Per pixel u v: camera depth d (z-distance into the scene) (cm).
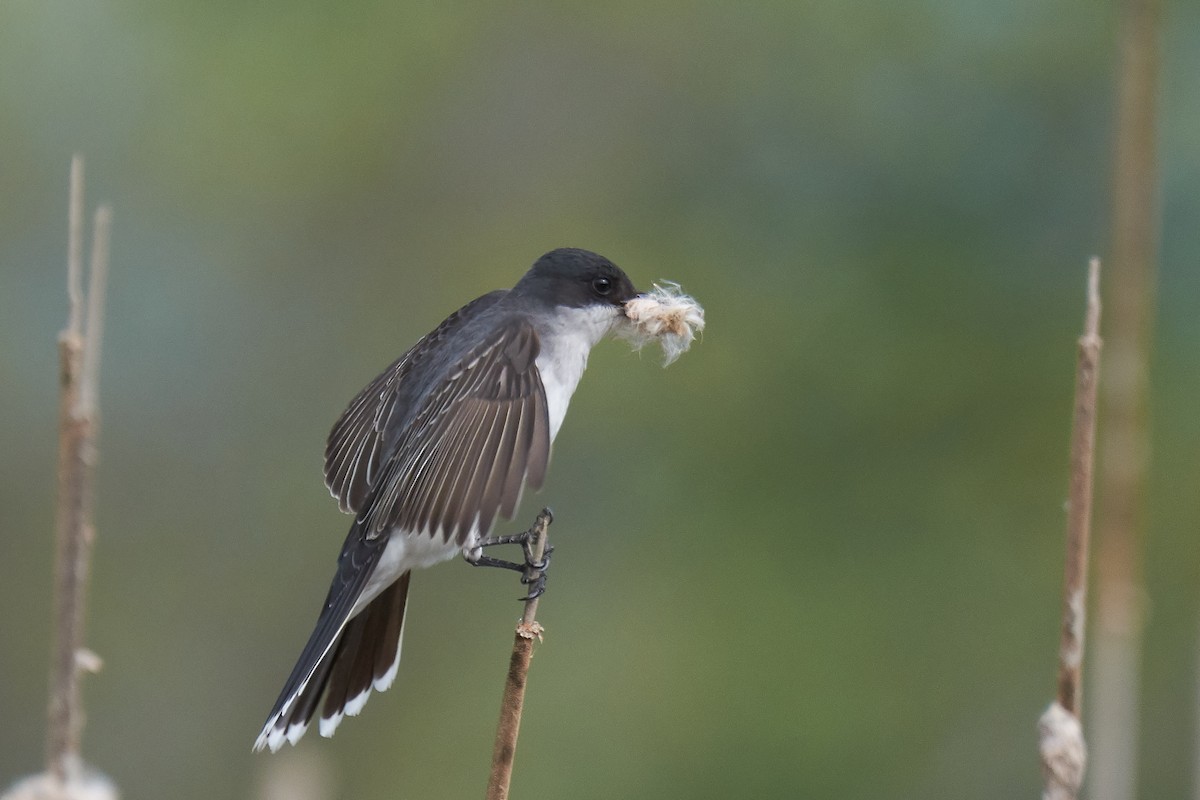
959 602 1367
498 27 1678
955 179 1477
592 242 1622
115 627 1593
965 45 1523
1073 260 1441
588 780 1355
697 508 1445
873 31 1550
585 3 1648
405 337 1673
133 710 1572
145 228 1658
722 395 1472
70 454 329
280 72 1622
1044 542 1376
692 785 1323
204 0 1644
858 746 1316
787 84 1588
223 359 1662
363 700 685
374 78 1644
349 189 1667
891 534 1396
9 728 1612
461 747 1445
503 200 1694
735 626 1374
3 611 1633
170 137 1644
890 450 1420
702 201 1605
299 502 1634
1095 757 464
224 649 1599
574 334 762
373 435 728
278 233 1678
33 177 1648
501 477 654
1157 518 1362
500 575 1508
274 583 1612
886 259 1466
